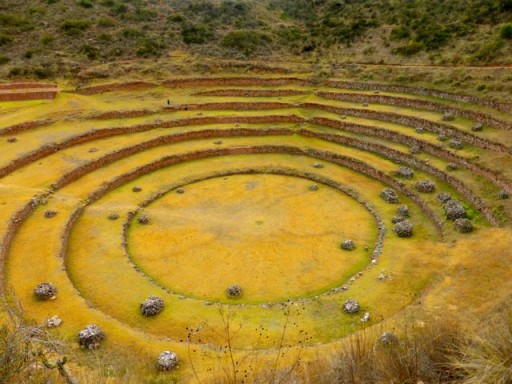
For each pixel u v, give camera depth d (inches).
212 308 947.3
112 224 1288.1
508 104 1605.6
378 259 1110.4
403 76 2063.2
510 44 1914.4
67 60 2373.3
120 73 2340.1
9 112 1969.7
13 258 1085.8
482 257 1027.3
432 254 1094.4
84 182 1507.1
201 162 1734.7
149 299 944.3
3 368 404.2
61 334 828.6
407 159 1583.4
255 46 2637.8
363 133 1824.6
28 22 2568.9
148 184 1558.8
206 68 2432.3
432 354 451.5
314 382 490.6
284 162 1722.4
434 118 1737.2
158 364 738.2
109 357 768.9
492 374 352.8
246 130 1926.7
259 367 699.4
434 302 878.4
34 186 1416.1
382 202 1407.5
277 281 1077.8
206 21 2883.9
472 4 2332.7
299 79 2306.8
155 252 1197.1
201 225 1323.8
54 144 1697.8
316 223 1328.7
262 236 1264.8
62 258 1093.8
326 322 894.4
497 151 1440.7
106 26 2659.9
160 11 2933.1
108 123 1931.6
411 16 2516.0
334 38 2640.3
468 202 1300.4
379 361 450.3
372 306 933.8
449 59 2059.5
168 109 2075.5
